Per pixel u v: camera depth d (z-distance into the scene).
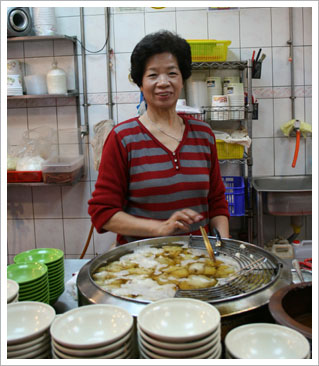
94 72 3.05
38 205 3.22
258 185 2.96
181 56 1.46
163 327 0.71
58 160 3.03
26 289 0.95
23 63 3.07
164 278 1.03
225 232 1.58
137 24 2.98
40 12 2.83
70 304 1.12
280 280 0.94
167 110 1.52
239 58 2.98
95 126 2.88
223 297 0.89
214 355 0.65
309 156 3.08
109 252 1.20
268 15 2.94
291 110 3.03
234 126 3.04
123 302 0.84
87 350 0.64
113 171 1.50
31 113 3.13
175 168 1.51
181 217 1.30
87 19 3.00
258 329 0.70
